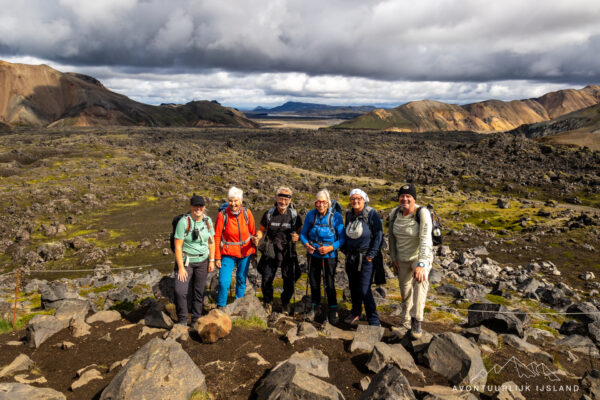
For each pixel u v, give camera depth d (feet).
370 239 27.09
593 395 19.99
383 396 15.88
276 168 479.41
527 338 31.22
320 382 17.24
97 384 19.29
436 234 24.72
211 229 27.68
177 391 17.21
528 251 167.22
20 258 176.04
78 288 99.35
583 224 204.44
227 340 24.08
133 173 382.22
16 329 29.53
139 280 96.07
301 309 33.76
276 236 31.53
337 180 391.04
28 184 313.73
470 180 390.63
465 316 46.75
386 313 39.37
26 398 16.61
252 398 17.81
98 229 225.15
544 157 495.41
